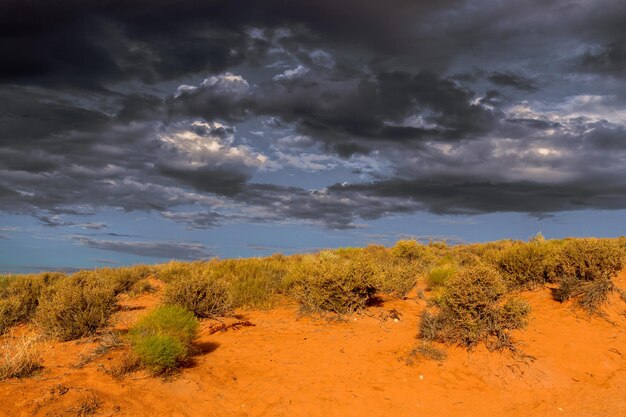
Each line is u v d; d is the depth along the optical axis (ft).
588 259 41.98
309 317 39.63
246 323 37.37
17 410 18.57
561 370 28.50
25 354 24.31
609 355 30.99
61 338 32.42
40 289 47.34
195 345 31.19
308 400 23.85
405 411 23.50
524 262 45.50
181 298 39.93
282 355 30.04
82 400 19.97
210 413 21.74
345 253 76.23
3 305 38.99
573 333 34.12
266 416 22.06
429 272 56.44
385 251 81.15
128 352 26.55
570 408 24.35
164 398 22.09
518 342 30.68
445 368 28.25
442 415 23.34
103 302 35.58
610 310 38.01
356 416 22.77
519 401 25.29
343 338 33.73
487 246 85.35
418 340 32.19
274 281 51.11
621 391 26.18
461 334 30.66
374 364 28.91
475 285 31.35
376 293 46.73
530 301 41.98
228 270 59.00
